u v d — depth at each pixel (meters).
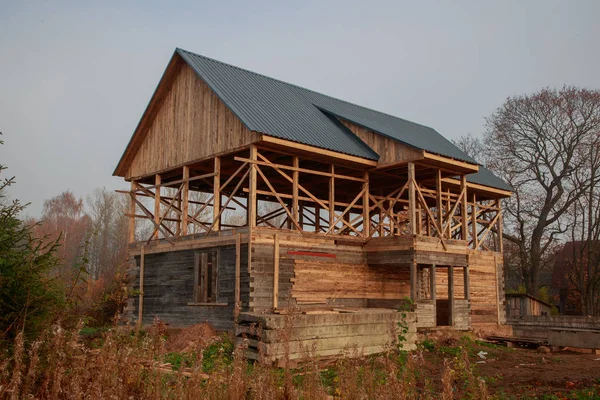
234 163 24.42
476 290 29.44
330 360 14.86
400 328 17.52
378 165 24.02
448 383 7.03
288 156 23.50
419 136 29.08
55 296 9.72
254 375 8.22
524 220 47.06
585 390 12.64
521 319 31.25
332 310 18.89
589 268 44.88
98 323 17.05
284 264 21.05
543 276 66.00
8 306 9.26
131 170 27.50
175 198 25.25
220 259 21.48
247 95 23.94
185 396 7.65
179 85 25.31
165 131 25.73
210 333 19.69
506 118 47.12
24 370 8.52
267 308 20.27
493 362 18.20
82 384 7.88
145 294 24.64
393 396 7.28
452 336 22.14
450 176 27.61
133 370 8.22
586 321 28.80
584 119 43.91
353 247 23.64
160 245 24.33
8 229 9.70
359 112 29.98
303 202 32.09
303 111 25.42
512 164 47.00
